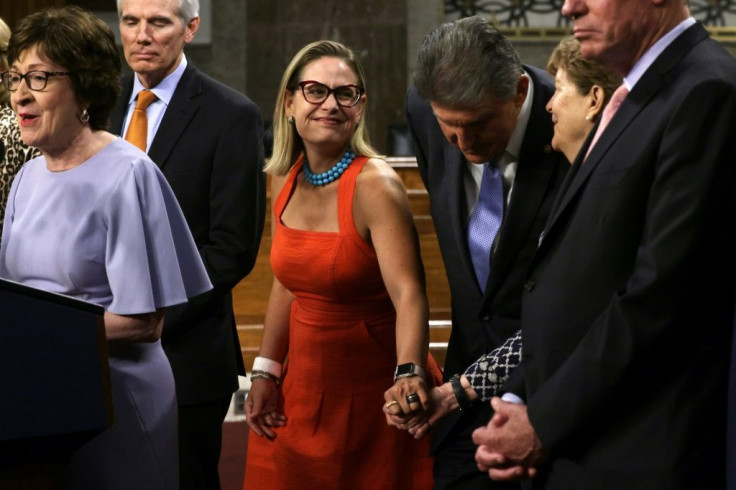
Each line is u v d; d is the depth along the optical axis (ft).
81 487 28.22
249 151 38.70
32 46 27.68
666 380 22.54
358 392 32.71
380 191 31.37
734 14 122.72
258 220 39.42
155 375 29.35
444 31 28.40
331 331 32.65
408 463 32.96
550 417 22.84
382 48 118.11
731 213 21.93
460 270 31.24
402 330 30.37
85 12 28.60
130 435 28.60
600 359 22.20
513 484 30.60
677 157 21.85
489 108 28.17
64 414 23.00
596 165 23.61
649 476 22.39
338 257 31.73
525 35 121.39
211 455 38.60
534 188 29.78
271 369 34.58
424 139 33.14
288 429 33.53
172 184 38.27
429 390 29.55
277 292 35.06
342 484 32.78
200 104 39.04
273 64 118.32
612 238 23.13
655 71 23.17
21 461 23.22
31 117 27.96
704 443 22.38
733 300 22.62
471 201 31.42
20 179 29.86
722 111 21.76
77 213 28.12
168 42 38.91
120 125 40.16
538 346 24.35
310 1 117.91
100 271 28.35
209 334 38.01
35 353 22.72
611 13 23.34
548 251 24.73
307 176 32.68
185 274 30.07
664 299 21.68
